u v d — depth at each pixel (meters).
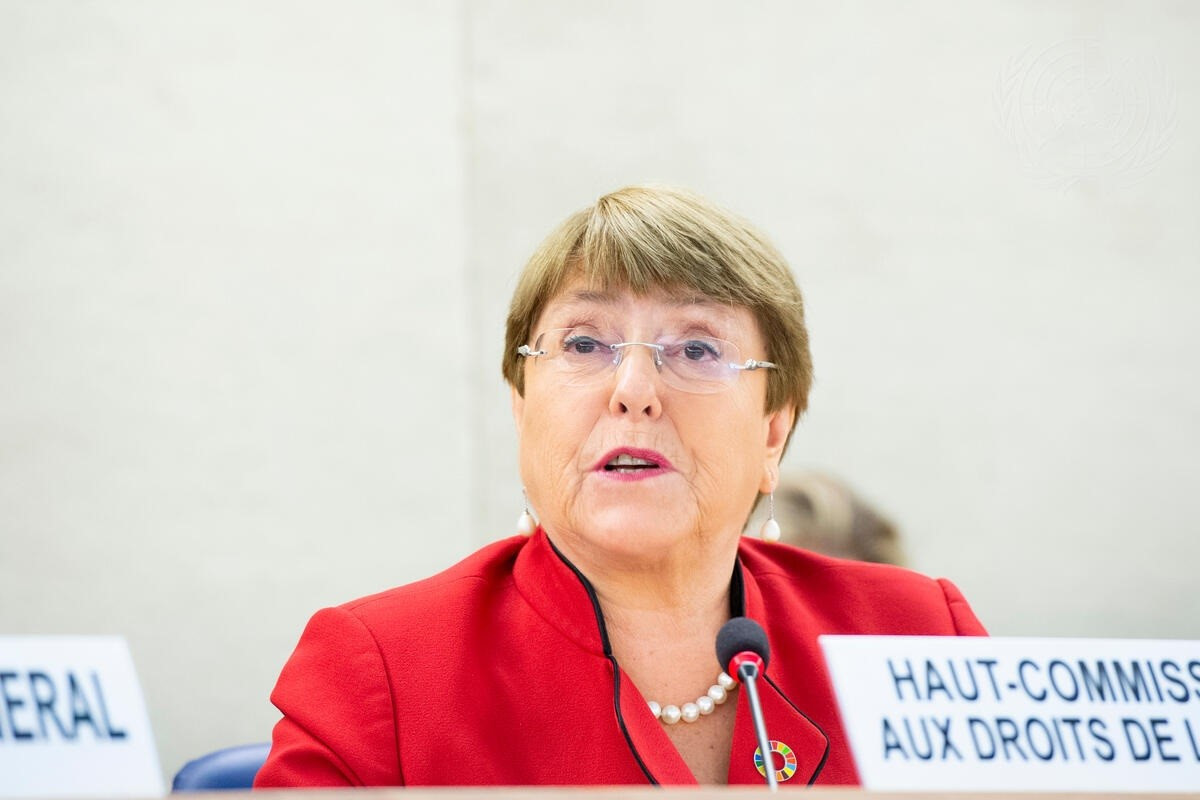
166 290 9.73
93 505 9.44
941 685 3.09
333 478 9.93
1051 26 9.80
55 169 9.58
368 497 9.97
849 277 10.04
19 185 9.51
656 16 10.36
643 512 3.92
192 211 9.84
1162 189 9.66
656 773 3.79
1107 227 9.80
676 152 10.27
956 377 9.91
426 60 10.34
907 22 10.12
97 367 9.55
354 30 10.23
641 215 4.23
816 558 4.86
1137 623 9.73
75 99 9.66
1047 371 9.88
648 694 4.15
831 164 10.13
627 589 4.12
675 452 3.99
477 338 10.28
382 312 10.15
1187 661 3.24
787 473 6.75
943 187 10.01
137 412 9.59
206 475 9.69
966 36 10.02
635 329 4.12
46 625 9.27
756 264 4.32
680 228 4.21
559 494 4.05
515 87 10.38
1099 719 3.13
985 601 9.76
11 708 2.78
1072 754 3.08
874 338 9.97
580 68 10.38
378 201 10.20
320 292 10.05
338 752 3.81
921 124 10.05
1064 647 3.20
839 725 4.23
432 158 10.30
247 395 9.84
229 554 9.66
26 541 9.30
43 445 9.40
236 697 9.55
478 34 10.40
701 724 4.13
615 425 3.98
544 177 10.35
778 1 10.27
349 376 10.04
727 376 4.10
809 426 9.88
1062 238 9.86
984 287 9.94
